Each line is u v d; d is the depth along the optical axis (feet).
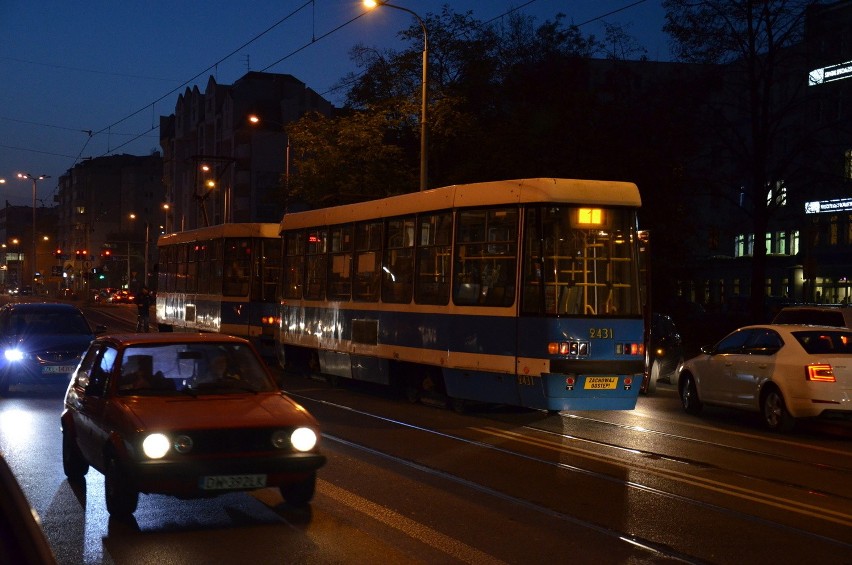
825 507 29.48
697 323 125.90
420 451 39.14
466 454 38.52
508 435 44.24
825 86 126.93
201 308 91.66
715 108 116.26
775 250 196.85
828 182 111.75
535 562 22.52
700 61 111.65
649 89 112.68
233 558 22.58
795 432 48.03
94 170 431.43
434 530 25.55
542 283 45.16
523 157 101.96
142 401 26.94
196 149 306.76
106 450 26.16
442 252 51.93
